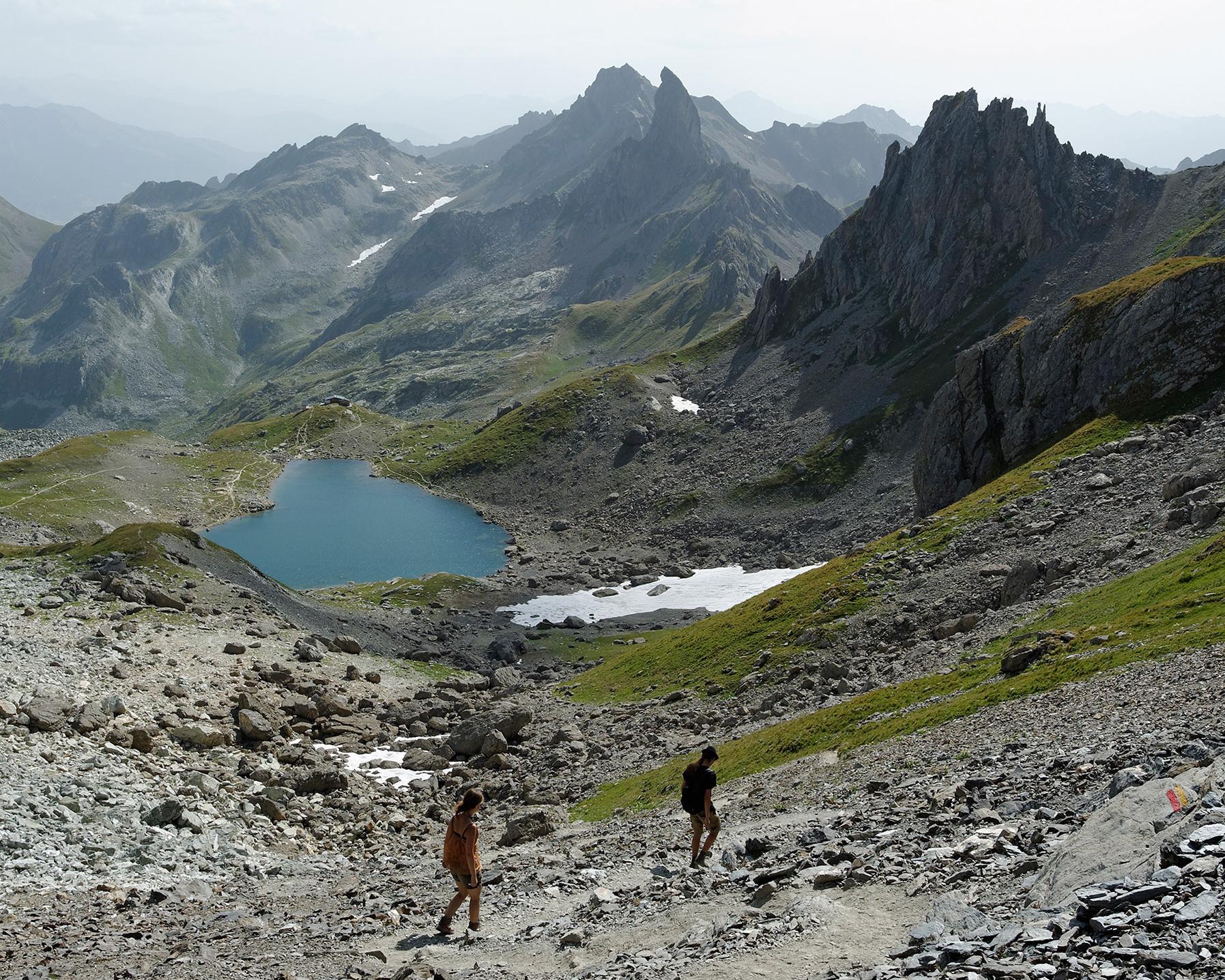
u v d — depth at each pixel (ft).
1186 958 37.60
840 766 131.23
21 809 129.59
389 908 93.56
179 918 98.89
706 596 504.84
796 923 58.95
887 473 616.39
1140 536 218.79
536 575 572.10
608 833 136.36
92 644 251.19
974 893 56.54
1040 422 376.27
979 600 239.09
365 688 286.66
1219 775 55.36
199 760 193.98
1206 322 335.67
